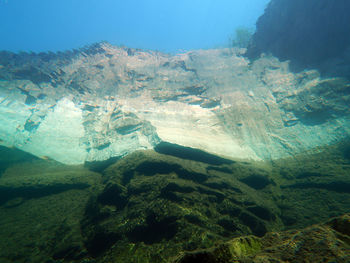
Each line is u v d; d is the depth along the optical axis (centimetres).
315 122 768
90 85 1053
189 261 127
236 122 833
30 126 820
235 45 1788
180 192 389
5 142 714
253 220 373
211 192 418
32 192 511
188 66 1264
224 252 135
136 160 533
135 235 336
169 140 629
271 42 1227
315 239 135
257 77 1073
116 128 773
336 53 925
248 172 554
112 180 480
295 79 956
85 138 791
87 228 391
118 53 1350
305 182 534
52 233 394
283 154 691
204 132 764
